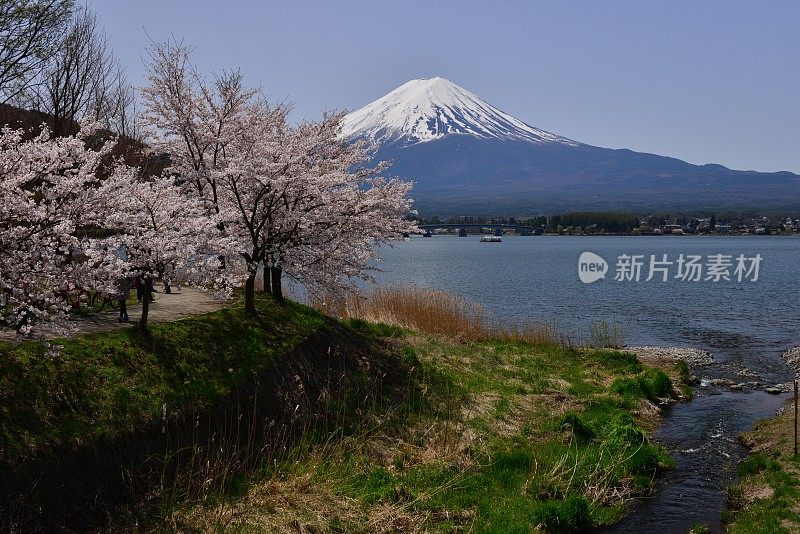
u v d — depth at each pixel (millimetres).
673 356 28531
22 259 10430
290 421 13523
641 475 14352
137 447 10727
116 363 12031
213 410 12398
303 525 10492
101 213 11727
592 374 22812
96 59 25094
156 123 19141
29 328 10477
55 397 10445
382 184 20969
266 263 19047
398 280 62406
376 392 16578
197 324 15273
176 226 14188
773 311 43906
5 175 10375
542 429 16312
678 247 135250
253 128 19406
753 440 16797
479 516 11789
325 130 20047
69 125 21484
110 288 11414
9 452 9242
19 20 17953
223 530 10047
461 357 22266
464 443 14555
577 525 12070
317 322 18781
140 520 9750
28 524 8797
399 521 11188
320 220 18938
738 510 12891
